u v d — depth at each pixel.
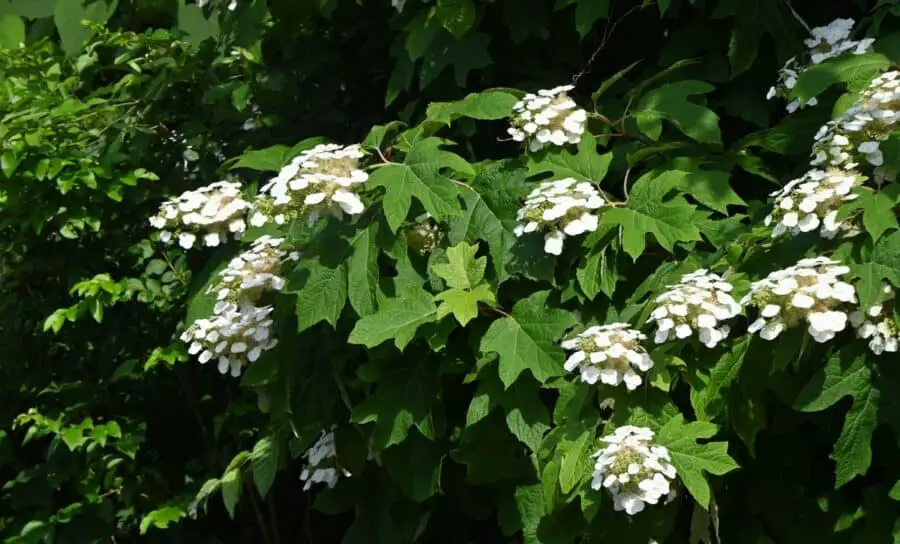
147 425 3.90
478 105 2.87
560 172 2.73
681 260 2.68
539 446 2.52
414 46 3.20
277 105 3.96
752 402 2.40
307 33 3.98
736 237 2.61
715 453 2.22
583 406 2.45
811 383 2.27
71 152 3.49
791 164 3.02
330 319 2.58
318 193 2.44
